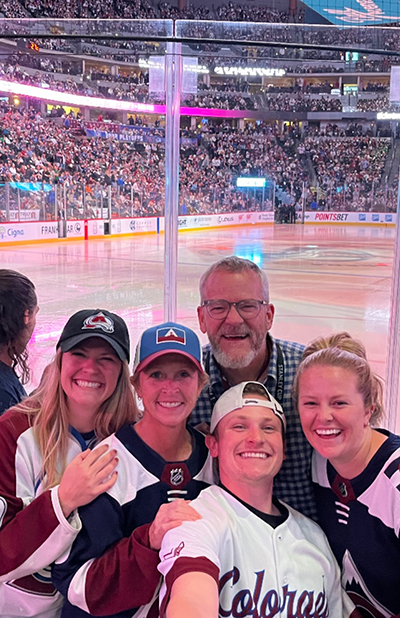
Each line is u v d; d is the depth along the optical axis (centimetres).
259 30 309
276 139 2295
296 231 2216
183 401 178
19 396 233
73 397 188
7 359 237
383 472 172
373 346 646
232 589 161
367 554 176
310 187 2347
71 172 1883
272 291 1024
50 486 182
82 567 165
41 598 180
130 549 163
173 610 133
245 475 170
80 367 186
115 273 1215
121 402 199
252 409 175
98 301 909
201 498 172
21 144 1783
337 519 185
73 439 193
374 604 178
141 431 185
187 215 2122
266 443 172
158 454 180
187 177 2159
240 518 168
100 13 2798
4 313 228
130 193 2005
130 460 178
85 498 166
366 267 1353
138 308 853
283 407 217
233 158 2281
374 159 2241
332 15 1234
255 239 1959
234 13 3441
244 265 217
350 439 173
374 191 2278
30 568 168
